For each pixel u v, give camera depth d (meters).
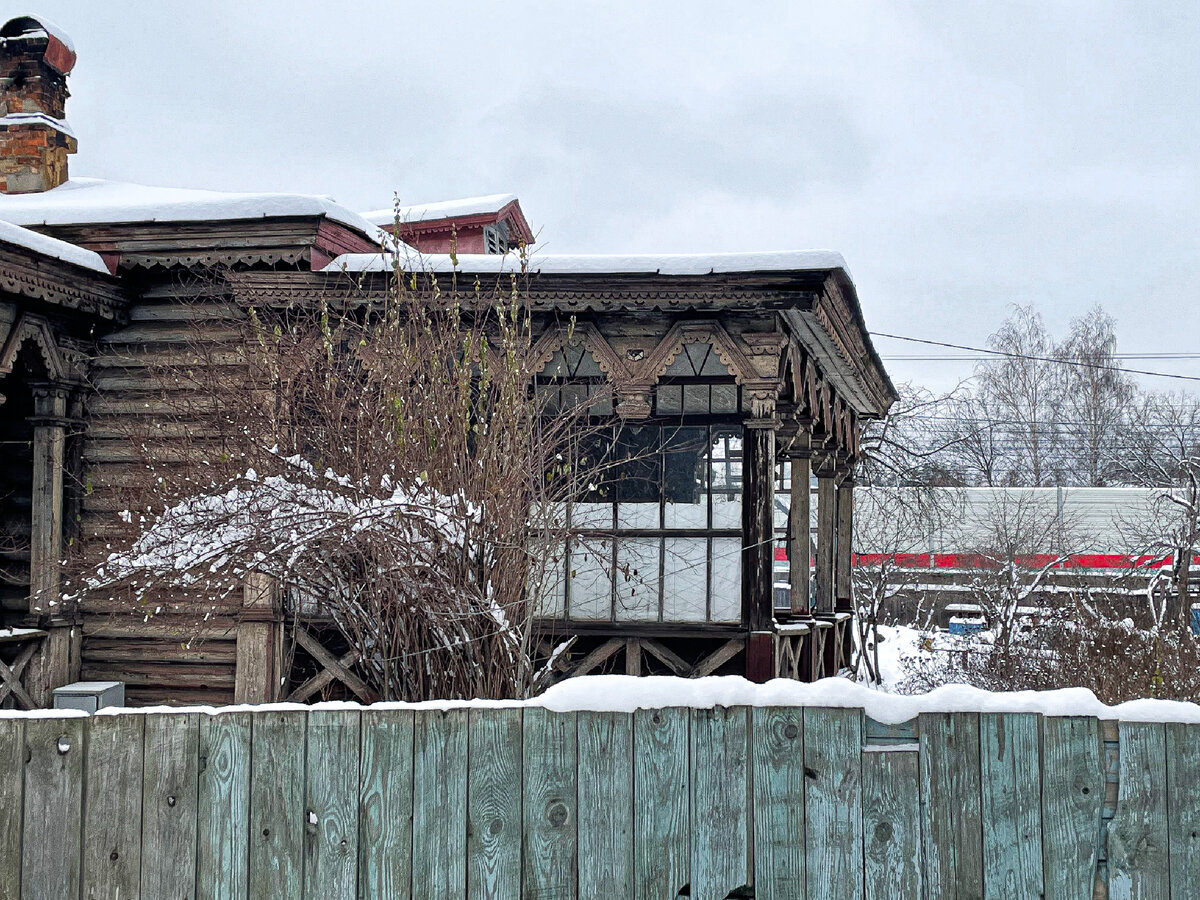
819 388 9.94
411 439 4.98
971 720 2.95
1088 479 35.88
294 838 3.06
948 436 27.56
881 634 18.69
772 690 3.04
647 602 7.82
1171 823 2.86
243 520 4.86
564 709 3.06
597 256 7.34
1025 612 16.08
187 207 7.86
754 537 7.58
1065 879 2.89
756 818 3.00
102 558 7.50
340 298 7.62
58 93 10.70
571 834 3.04
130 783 3.07
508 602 4.89
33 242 7.29
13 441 8.12
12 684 7.57
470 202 13.24
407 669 4.82
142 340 8.27
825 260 7.11
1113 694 10.07
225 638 7.87
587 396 8.10
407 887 3.04
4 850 3.04
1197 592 16.86
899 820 2.96
